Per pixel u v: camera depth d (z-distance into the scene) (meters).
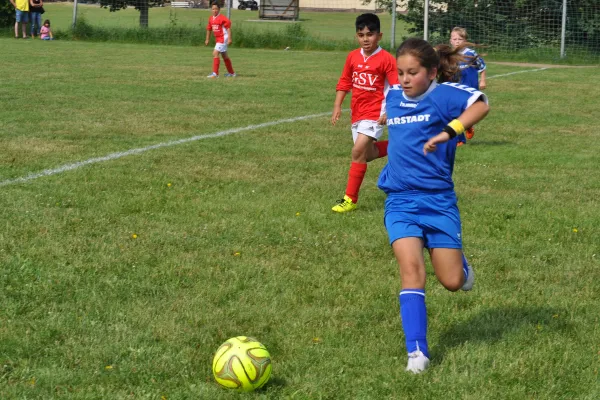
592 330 4.34
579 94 16.12
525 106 14.30
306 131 10.98
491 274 5.28
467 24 27.05
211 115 12.12
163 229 6.05
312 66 21.11
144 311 4.42
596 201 7.45
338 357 3.92
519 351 4.02
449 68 4.08
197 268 5.19
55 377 3.61
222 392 3.50
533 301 4.80
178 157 8.84
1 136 9.70
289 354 3.93
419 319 3.75
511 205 7.18
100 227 6.04
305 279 5.05
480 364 3.85
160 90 15.02
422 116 3.92
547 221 6.66
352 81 7.04
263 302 4.66
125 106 12.75
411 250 3.82
